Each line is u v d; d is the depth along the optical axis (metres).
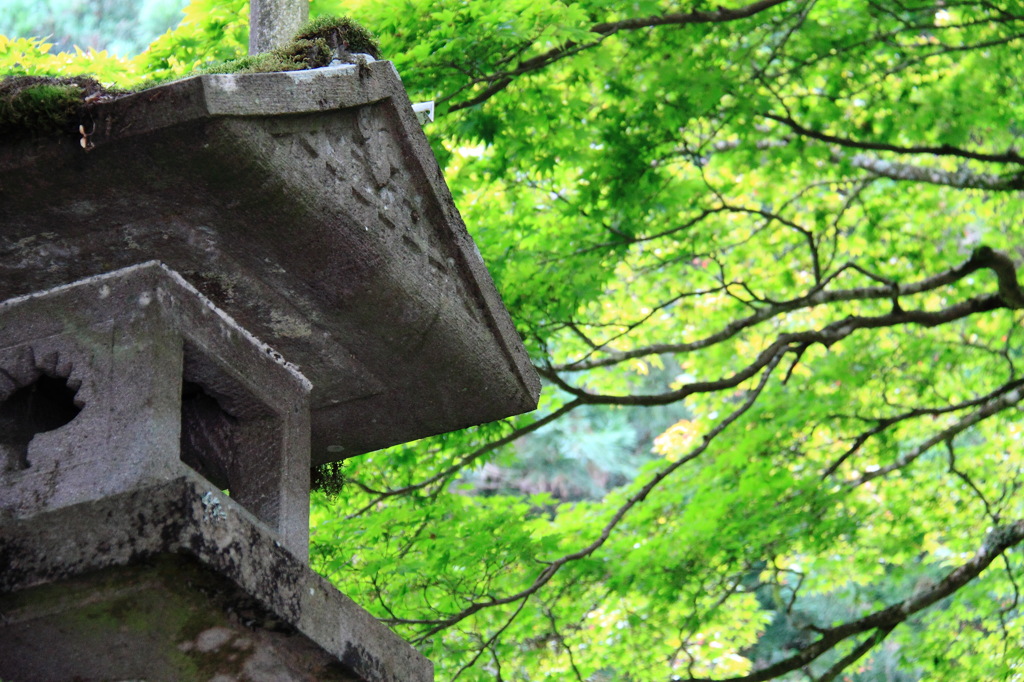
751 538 6.76
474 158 6.64
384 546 6.26
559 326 6.74
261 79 1.83
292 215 1.95
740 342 8.38
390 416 2.59
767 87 6.61
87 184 1.81
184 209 1.90
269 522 2.20
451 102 5.83
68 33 9.79
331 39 2.29
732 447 7.52
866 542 7.61
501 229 7.00
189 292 2.08
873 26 6.75
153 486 1.70
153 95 1.72
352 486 6.48
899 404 8.00
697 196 7.15
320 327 2.24
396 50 5.55
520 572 6.59
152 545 1.63
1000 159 6.89
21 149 1.74
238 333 2.20
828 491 7.09
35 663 1.87
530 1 5.34
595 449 14.06
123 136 1.72
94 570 1.64
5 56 5.79
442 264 2.30
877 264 8.11
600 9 5.88
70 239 1.94
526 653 6.66
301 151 1.94
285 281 2.11
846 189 8.16
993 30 6.93
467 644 6.22
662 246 7.68
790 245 8.31
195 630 1.83
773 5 6.05
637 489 7.42
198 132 1.74
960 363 8.02
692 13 6.01
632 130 6.56
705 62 6.44
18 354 1.99
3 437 2.02
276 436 2.26
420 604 6.25
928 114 6.93
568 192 7.59
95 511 1.69
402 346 2.32
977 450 8.07
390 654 2.12
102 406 1.91
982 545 6.96
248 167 1.83
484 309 2.39
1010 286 7.00
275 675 2.00
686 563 6.80
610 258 6.75
